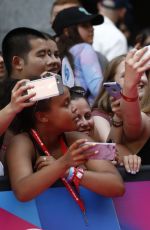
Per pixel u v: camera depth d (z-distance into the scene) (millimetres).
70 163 6570
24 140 7105
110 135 8023
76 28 10789
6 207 6879
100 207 7070
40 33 8875
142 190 7242
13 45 8852
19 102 6719
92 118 8242
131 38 15695
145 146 7988
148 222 7156
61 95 7125
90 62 10422
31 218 6891
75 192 7004
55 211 6949
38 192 6672
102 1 14688
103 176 6922
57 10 11930
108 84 7637
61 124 7145
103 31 12867
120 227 7086
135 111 7547
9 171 6930
